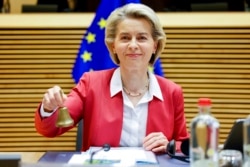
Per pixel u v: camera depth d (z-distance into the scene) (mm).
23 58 5746
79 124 3195
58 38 5727
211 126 2006
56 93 2428
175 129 2990
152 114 2852
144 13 2764
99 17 4965
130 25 2754
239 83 5719
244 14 5789
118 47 2779
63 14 5844
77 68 5043
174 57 5734
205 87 5730
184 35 5719
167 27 5707
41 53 5738
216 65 5727
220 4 6137
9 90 5746
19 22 5738
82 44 5055
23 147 5766
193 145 2010
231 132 2303
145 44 2766
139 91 2904
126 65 2783
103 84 2916
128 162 2223
